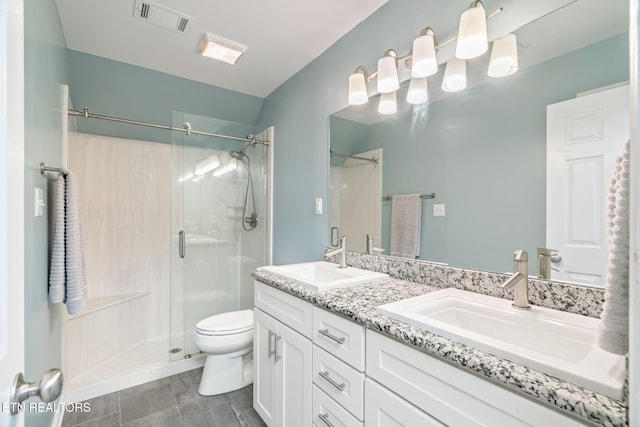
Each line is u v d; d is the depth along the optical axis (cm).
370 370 95
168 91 247
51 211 136
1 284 46
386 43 162
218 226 277
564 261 99
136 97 241
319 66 211
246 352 205
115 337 237
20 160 53
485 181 122
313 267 188
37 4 116
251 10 166
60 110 171
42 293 121
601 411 50
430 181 142
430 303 107
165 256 281
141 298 262
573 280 97
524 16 110
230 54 207
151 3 159
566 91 100
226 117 286
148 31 183
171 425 167
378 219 168
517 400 62
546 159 105
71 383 195
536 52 107
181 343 246
